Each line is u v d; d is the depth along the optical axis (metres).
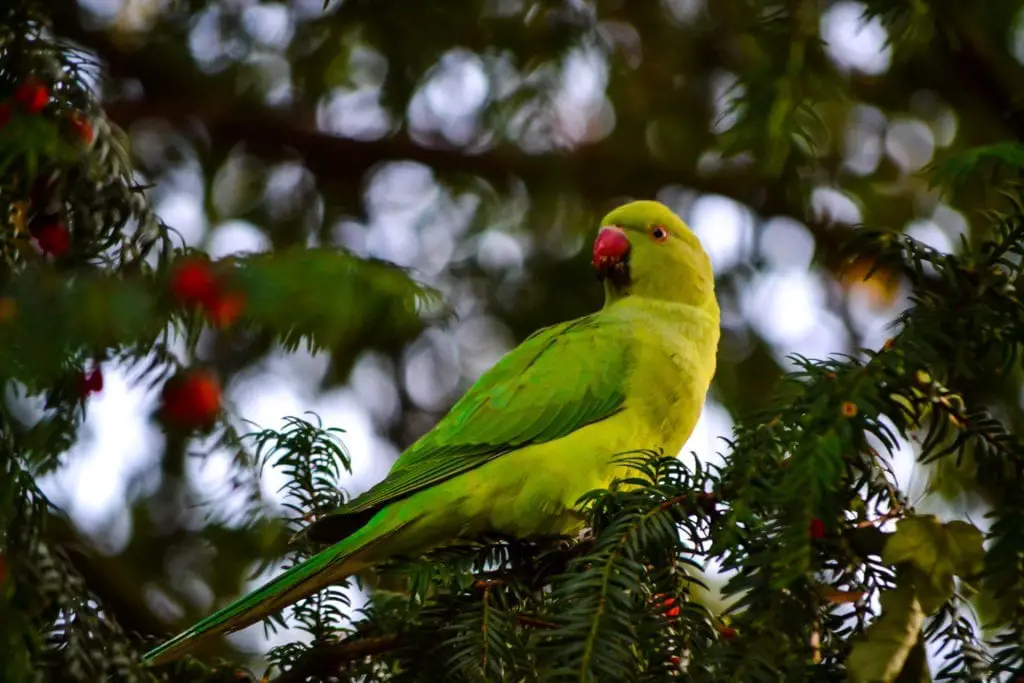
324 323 5.83
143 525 10.41
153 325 6.08
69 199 6.19
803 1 8.67
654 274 9.75
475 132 12.00
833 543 5.54
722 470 5.93
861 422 5.45
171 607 10.44
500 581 6.54
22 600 5.57
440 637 6.28
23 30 6.15
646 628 5.59
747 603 5.29
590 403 8.68
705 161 12.70
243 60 11.69
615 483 6.30
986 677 5.48
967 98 12.34
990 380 10.43
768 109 8.66
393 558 7.35
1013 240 5.89
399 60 11.16
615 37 12.01
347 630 6.97
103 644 5.71
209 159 11.91
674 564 5.93
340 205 12.03
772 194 12.46
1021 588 5.32
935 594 5.34
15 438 6.30
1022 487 5.59
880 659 5.20
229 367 10.48
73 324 5.36
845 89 10.45
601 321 9.33
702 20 12.09
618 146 12.66
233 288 6.05
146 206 6.32
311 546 7.79
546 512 8.38
